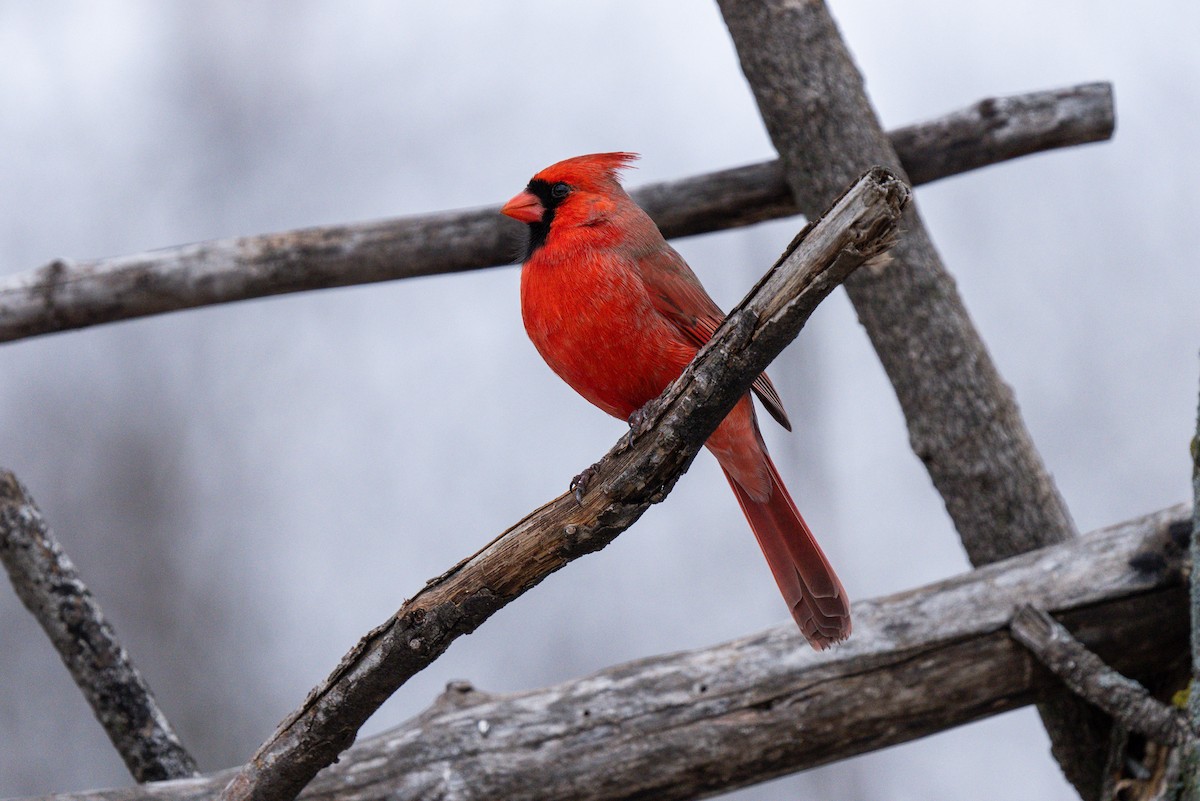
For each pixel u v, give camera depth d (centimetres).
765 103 856
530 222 645
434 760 662
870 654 687
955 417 819
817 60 846
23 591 751
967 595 703
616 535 505
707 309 659
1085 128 870
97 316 886
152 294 883
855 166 838
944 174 880
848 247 427
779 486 654
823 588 650
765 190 877
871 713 681
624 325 616
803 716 676
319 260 884
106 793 661
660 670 688
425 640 510
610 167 650
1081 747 767
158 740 749
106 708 747
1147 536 709
